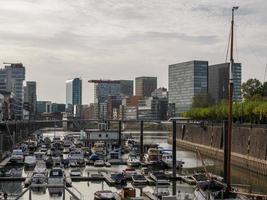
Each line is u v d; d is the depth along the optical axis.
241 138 181.62
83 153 187.25
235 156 184.00
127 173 131.75
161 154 173.75
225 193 85.06
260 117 195.25
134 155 186.62
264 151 157.62
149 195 97.56
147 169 149.50
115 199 98.00
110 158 177.12
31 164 160.88
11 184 122.50
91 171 150.88
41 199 97.44
